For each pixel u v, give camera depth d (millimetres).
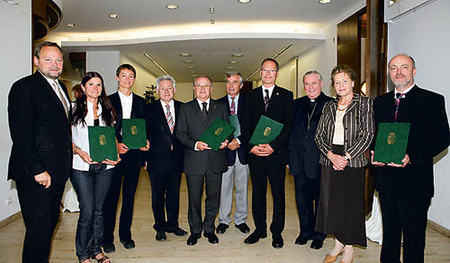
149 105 3104
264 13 5996
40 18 4660
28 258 2020
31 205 1992
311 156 2900
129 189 2959
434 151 2098
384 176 2279
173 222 3311
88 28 7078
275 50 7902
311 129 2910
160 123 3051
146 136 2941
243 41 6906
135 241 3184
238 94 3572
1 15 3691
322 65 7004
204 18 6316
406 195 2156
